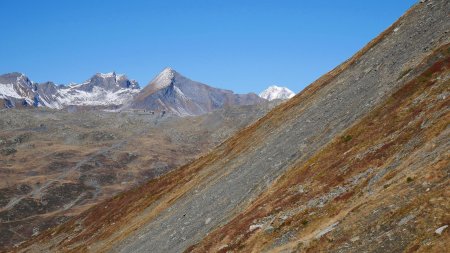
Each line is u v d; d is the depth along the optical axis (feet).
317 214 150.92
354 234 118.32
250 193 220.43
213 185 274.98
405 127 168.66
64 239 422.00
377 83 241.76
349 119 222.48
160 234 250.37
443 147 131.54
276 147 258.57
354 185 153.99
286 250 138.31
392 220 112.98
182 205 281.54
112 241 312.29
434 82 190.29
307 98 328.49
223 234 184.34
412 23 287.69
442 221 101.91
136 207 369.09
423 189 117.70
